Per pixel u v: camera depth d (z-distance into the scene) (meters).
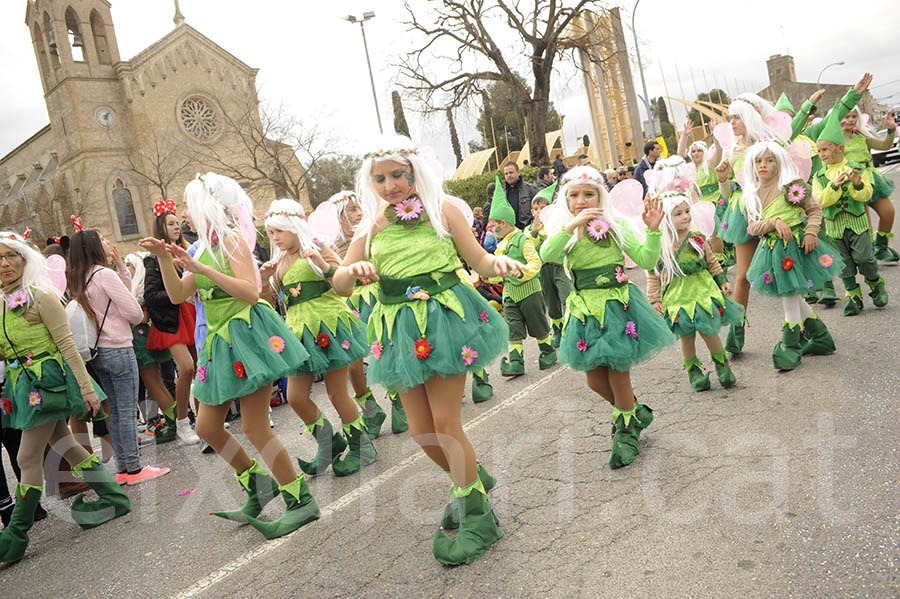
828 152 7.29
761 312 7.62
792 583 2.70
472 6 28.39
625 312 4.29
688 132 9.17
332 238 5.79
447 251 3.60
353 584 3.34
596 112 33.75
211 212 4.04
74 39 47.56
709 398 5.16
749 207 5.64
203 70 48.25
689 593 2.77
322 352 4.96
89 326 5.46
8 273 4.54
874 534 2.92
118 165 46.78
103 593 3.76
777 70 92.19
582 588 2.95
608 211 4.45
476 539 3.39
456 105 30.25
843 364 5.27
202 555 4.05
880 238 8.42
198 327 5.05
